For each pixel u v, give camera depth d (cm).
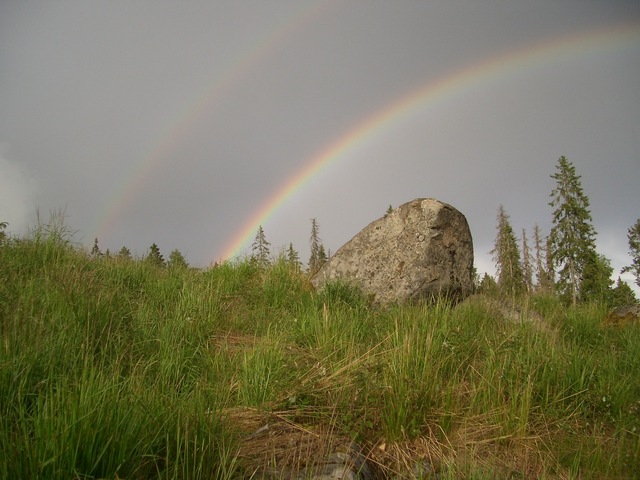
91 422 266
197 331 585
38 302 528
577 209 3244
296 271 988
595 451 363
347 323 614
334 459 315
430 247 872
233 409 400
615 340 683
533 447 381
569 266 3238
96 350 455
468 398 439
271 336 587
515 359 489
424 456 354
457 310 705
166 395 361
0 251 734
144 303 659
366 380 410
